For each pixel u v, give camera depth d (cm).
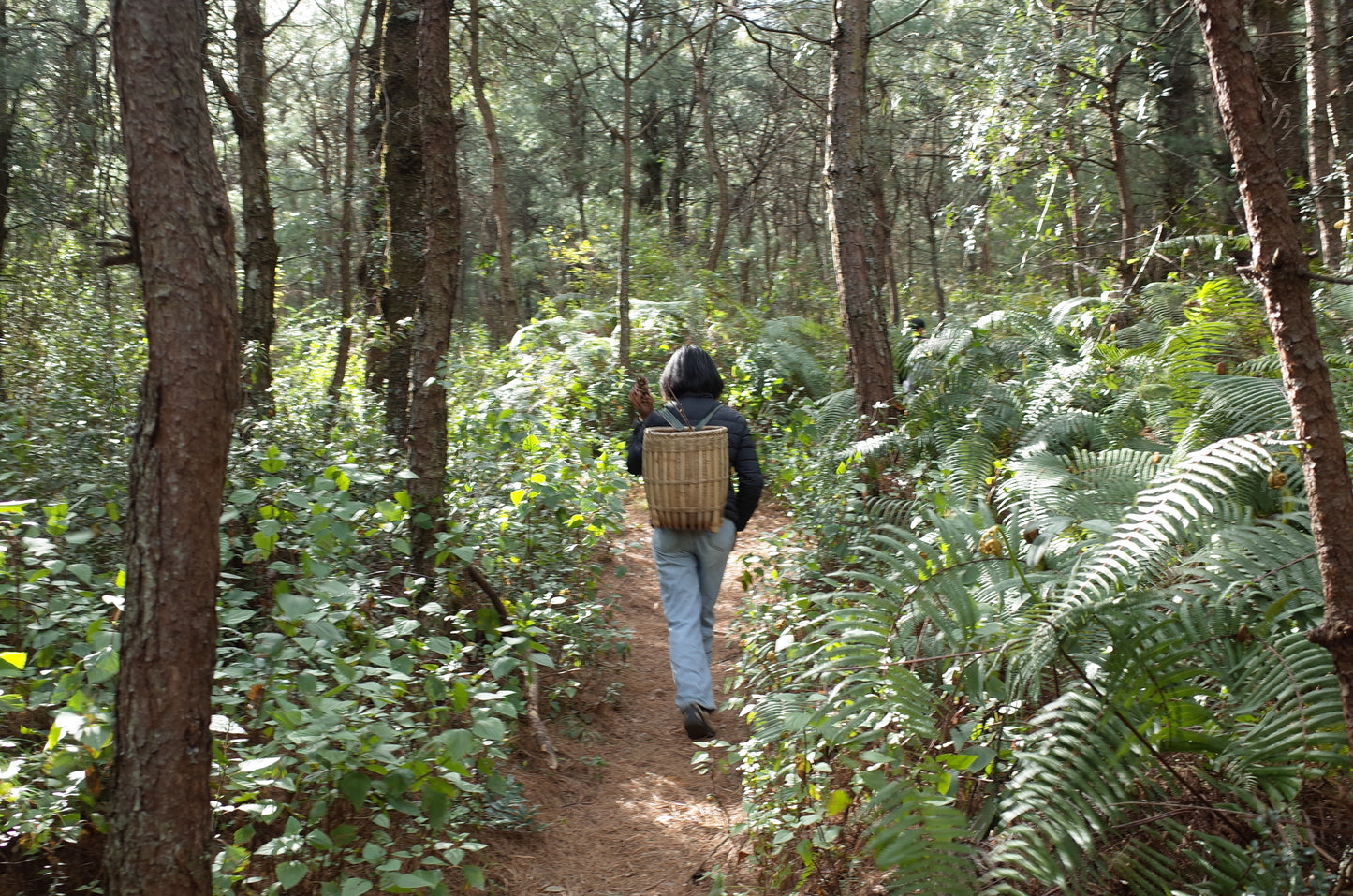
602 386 1026
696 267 1603
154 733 201
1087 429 629
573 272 1634
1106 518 407
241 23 671
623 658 496
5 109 688
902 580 297
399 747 272
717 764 382
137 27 196
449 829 310
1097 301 936
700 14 1524
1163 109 1164
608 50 1772
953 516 329
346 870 289
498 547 477
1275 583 279
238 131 650
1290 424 480
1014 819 250
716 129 2138
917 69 1417
